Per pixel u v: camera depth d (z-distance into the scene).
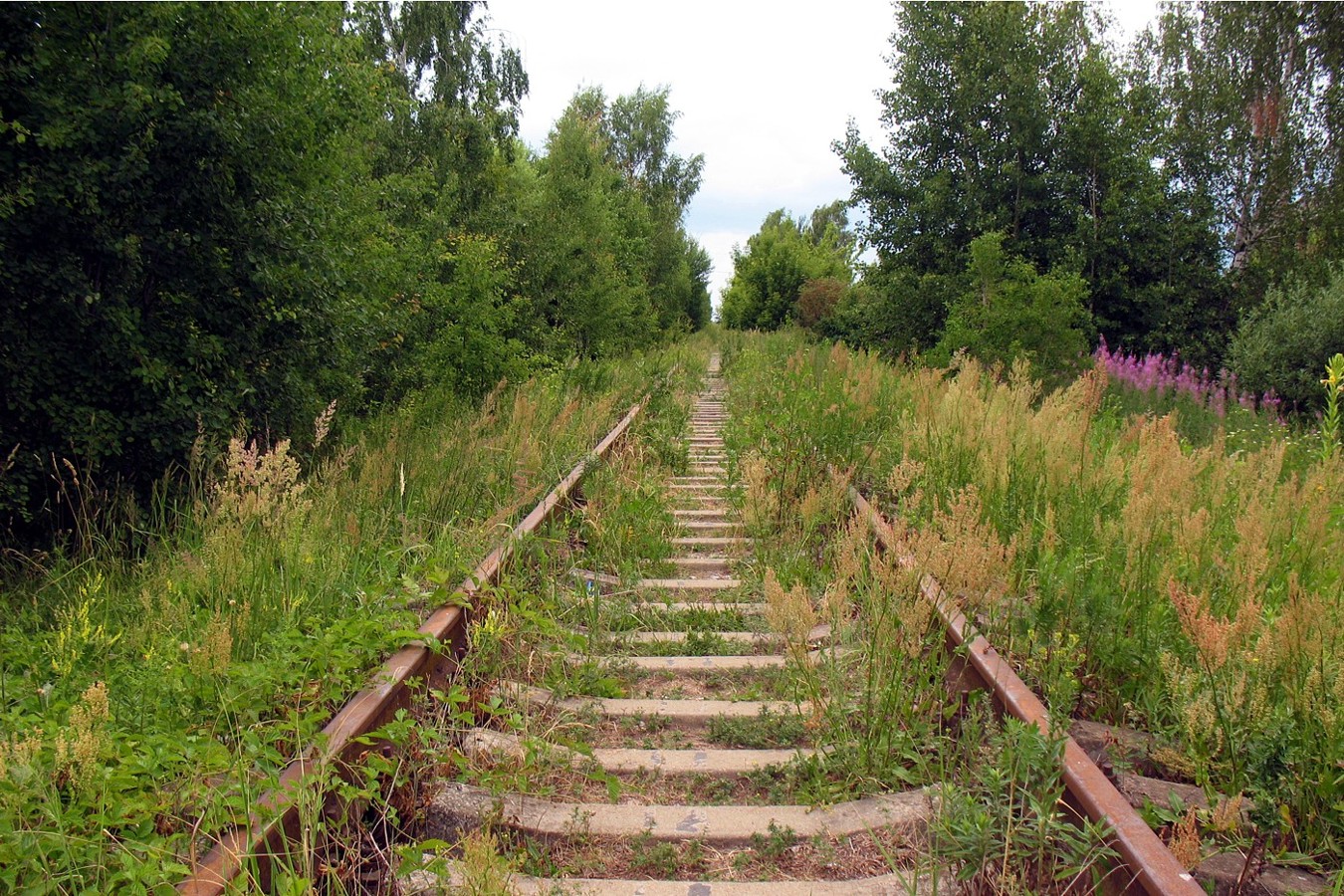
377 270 10.44
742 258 60.47
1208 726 3.33
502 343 14.50
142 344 6.89
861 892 2.96
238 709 3.31
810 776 3.83
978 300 17.61
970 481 6.57
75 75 6.55
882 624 4.25
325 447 9.08
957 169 22.91
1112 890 2.63
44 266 6.25
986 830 2.80
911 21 22.91
